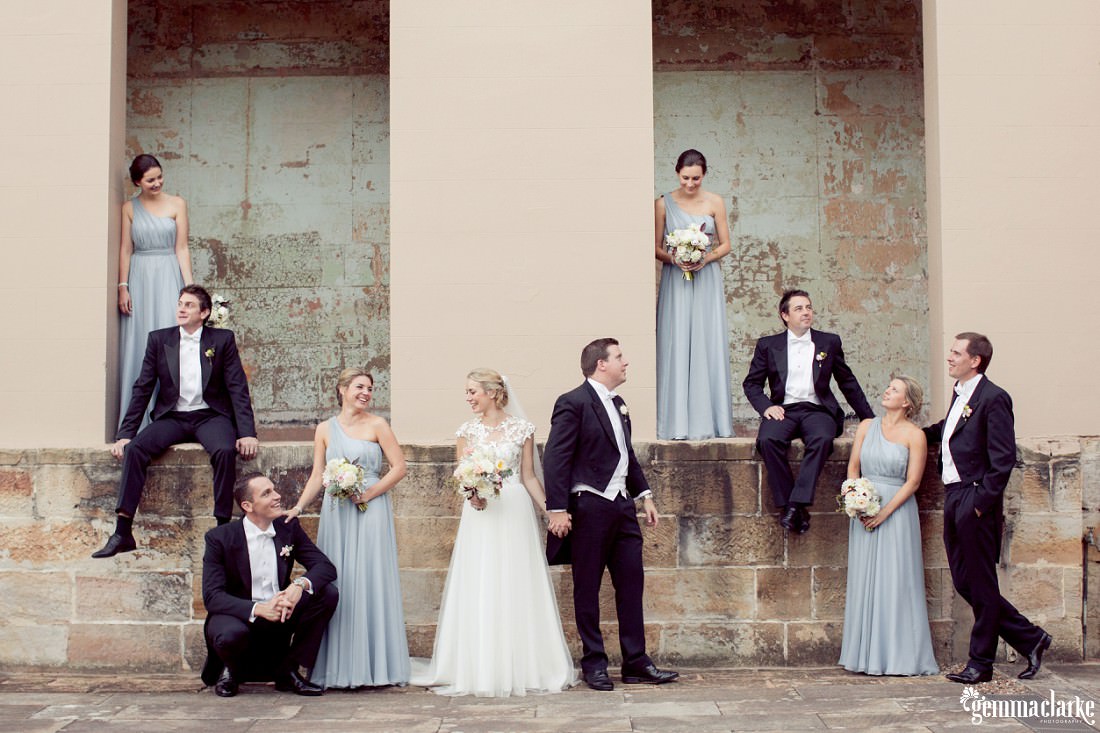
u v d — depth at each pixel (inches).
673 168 347.3
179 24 346.9
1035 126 269.3
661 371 277.3
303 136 346.9
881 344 346.0
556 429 232.1
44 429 263.9
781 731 197.8
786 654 255.8
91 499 256.2
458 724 203.9
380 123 347.3
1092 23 270.8
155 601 254.7
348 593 235.3
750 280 346.9
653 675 237.8
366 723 205.0
